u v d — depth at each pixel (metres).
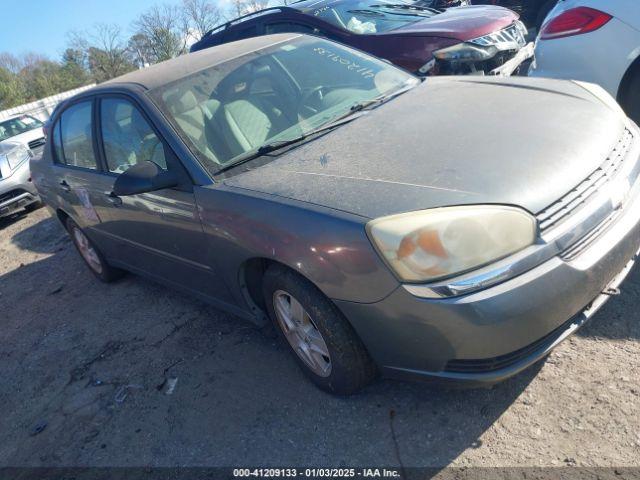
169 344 3.56
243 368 3.08
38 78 42.81
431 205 2.07
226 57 3.47
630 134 2.66
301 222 2.26
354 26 6.49
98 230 4.12
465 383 2.12
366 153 2.56
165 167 2.99
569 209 2.12
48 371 3.72
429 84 3.38
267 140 2.99
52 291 5.11
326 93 3.32
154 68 3.65
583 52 4.00
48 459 2.86
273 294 2.65
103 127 3.61
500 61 5.74
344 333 2.34
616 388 2.30
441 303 1.98
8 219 8.30
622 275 2.37
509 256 2.00
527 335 2.03
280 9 7.00
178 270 3.37
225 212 2.61
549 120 2.53
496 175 2.17
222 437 2.64
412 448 2.30
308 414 2.62
